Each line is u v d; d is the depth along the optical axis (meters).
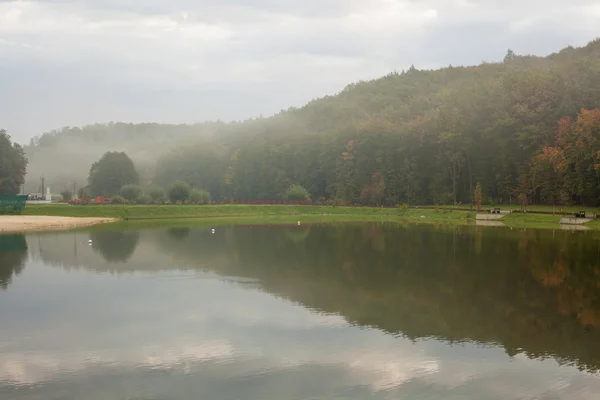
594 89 142.75
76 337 26.36
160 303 33.22
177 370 22.08
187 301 33.78
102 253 56.25
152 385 20.56
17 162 163.12
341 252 58.12
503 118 150.38
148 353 24.03
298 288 37.91
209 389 20.19
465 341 25.94
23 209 114.75
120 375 21.55
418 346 25.09
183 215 128.62
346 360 23.22
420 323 28.97
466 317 30.25
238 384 20.66
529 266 48.44
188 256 54.25
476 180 153.88
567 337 26.61
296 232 84.62
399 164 168.62
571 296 35.84
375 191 162.25
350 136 193.88
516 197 141.12
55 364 22.77
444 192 155.62
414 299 34.62
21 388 20.38
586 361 23.33
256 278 41.75
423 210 139.62
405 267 47.69
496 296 35.66
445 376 21.53
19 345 25.22
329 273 44.16
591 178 113.25
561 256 54.91
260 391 20.00
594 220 99.50
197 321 29.17
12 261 50.62
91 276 42.78
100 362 22.97
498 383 20.89
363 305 32.84
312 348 24.70
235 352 24.16
